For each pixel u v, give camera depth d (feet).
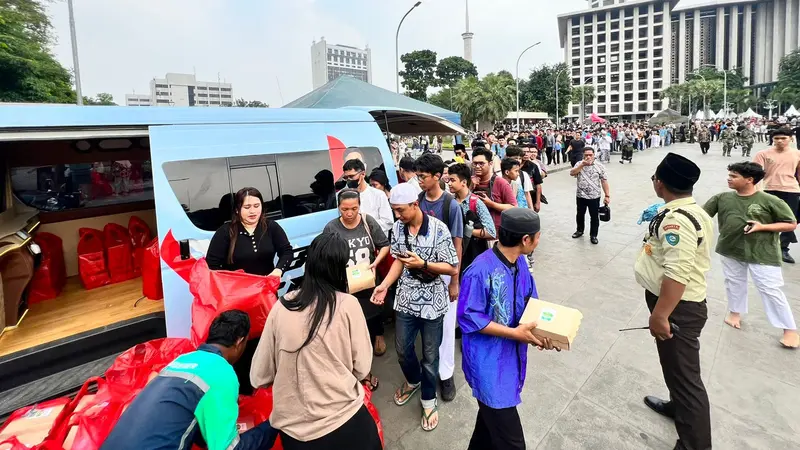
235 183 10.82
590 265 20.97
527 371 12.11
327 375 6.04
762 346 12.91
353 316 6.33
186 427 5.57
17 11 65.87
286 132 12.17
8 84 63.41
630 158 67.87
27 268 10.10
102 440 6.31
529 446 9.24
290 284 12.05
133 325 10.00
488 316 7.16
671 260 7.92
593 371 12.02
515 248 7.18
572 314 6.92
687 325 8.39
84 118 8.74
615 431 9.64
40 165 12.26
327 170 13.08
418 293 9.70
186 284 9.77
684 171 8.01
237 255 9.79
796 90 229.66
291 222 11.96
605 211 23.27
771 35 394.93
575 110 405.39
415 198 9.23
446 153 96.99
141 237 13.51
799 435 9.32
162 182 9.61
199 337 8.07
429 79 202.59
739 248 13.42
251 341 8.87
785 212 12.38
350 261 11.34
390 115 18.69
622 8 377.30
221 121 10.80
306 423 6.04
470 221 12.46
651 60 374.63
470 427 10.03
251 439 6.36
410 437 9.69
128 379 7.43
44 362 8.87
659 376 11.71
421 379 10.09
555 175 57.16
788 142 18.71
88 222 13.28
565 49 422.82
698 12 414.21
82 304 11.27
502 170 18.49
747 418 9.90
